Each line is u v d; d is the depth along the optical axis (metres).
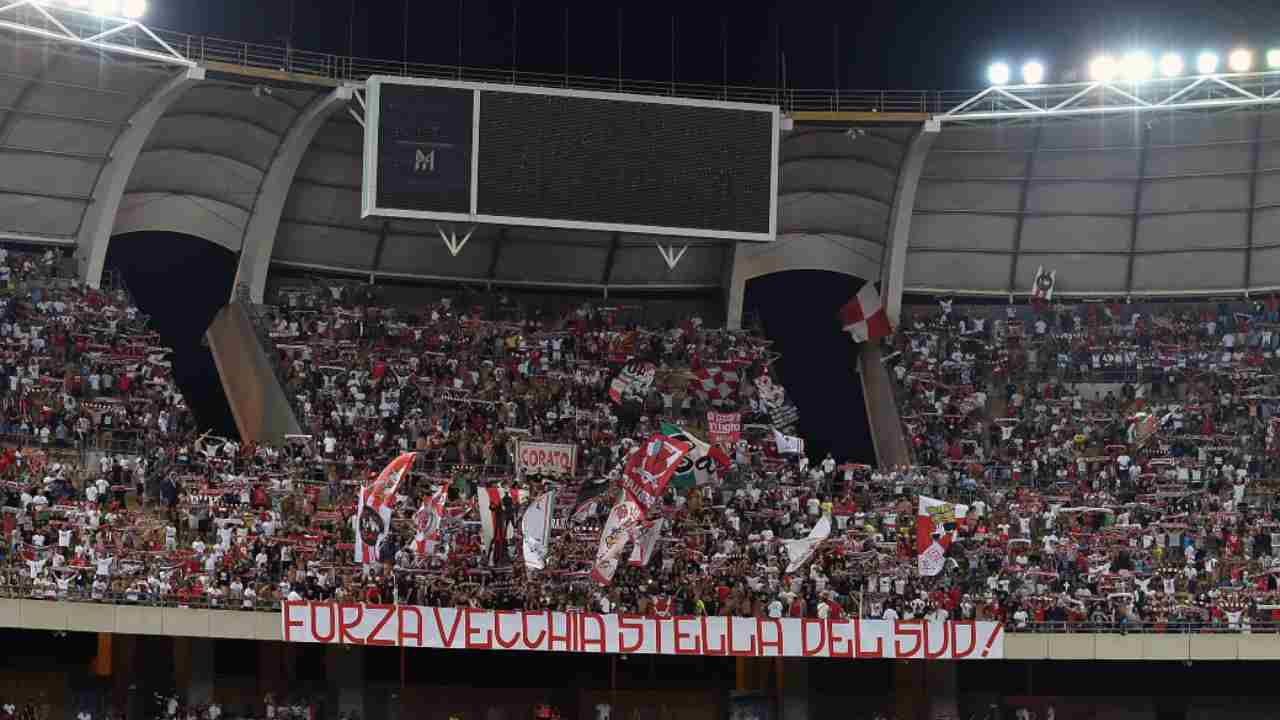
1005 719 58.91
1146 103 62.12
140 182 64.50
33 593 51.09
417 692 57.72
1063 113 61.16
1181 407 65.44
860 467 62.28
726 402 66.88
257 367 65.06
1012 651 54.41
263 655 56.69
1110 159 66.25
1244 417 65.12
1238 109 63.12
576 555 56.25
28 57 57.56
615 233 60.28
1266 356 66.94
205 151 63.75
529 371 66.38
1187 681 59.56
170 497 56.03
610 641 53.12
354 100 61.81
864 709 58.34
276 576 54.28
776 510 59.38
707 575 56.22
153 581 52.25
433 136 58.69
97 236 63.25
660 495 57.72
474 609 52.91
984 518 58.94
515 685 58.41
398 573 54.56
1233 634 54.75
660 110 60.47
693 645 53.31
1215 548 58.59
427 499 52.91
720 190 60.75
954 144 65.81
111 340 61.97
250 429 64.75
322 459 59.50
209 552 54.03
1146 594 55.88
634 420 65.50
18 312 61.06
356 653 56.03
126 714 54.84
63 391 59.25
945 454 65.56
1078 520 59.53
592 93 60.06
